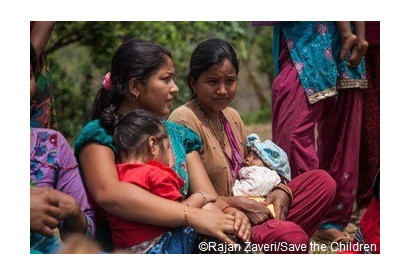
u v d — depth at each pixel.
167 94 3.98
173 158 3.95
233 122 4.57
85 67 8.69
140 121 3.78
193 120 4.32
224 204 4.01
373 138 5.53
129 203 3.63
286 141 5.00
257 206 4.08
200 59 4.28
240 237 3.79
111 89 3.97
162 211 3.64
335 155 5.23
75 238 3.60
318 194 4.32
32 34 4.21
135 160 3.78
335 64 5.06
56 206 3.47
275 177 4.31
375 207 4.18
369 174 5.57
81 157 3.80
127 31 8.39
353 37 5.03
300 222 4.32
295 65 5.02
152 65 3.93
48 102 4.36
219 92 4.28
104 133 3.80
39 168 3.58
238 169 4.45
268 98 11.20
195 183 4.04
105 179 3.68
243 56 10.12
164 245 3.72
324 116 5.27
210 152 4.31
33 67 3.97
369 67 5.50
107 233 3.93
